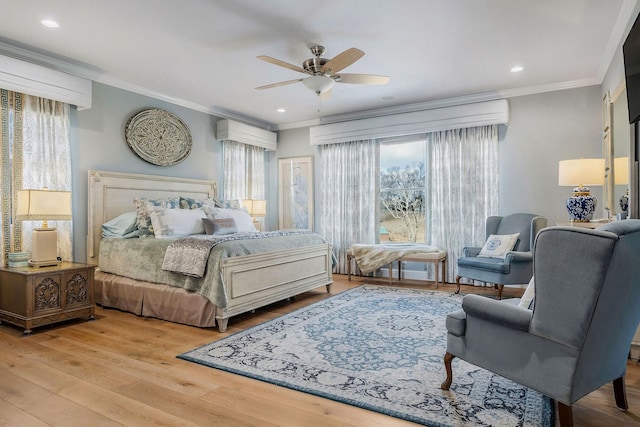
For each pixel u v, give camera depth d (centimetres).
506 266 397
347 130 579
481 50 358
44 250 334
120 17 293
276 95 496
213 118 563
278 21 301
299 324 333
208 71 409
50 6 276
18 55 349
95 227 410
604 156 415
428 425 176
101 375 231
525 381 171
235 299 330
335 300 423
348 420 182
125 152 446
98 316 362
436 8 283
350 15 293
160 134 480
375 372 234
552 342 161
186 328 325
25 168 357
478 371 235
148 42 337
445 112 505
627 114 297
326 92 386
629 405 195
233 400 202
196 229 419
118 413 188
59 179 380
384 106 555
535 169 470
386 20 300
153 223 396
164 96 487
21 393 208
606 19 300
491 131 490
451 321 204
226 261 321
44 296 317
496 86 466
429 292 462
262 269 364
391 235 597
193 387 216
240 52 360
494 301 186
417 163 573
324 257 465
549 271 157
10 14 287
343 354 264
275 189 675
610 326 162
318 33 322
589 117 442
